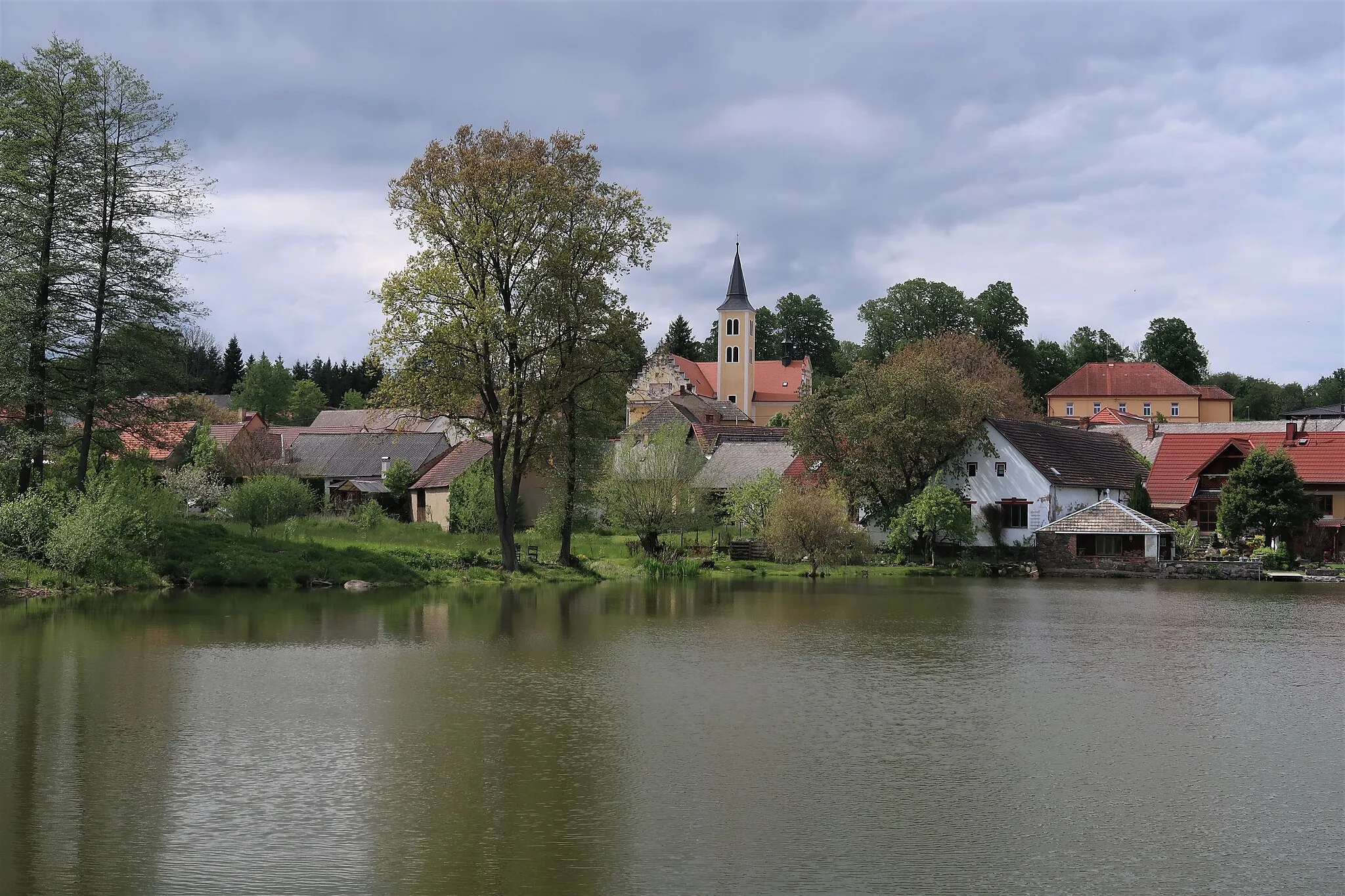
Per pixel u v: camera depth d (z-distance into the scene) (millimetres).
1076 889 12883
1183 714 22109
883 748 19016
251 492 60750
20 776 16875
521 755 18375
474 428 55469
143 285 44844
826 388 73750
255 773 17125
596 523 65375
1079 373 147500
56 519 43188
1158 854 14016
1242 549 69000
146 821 14891
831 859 13695
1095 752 18906
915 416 71125
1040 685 25266
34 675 24906
